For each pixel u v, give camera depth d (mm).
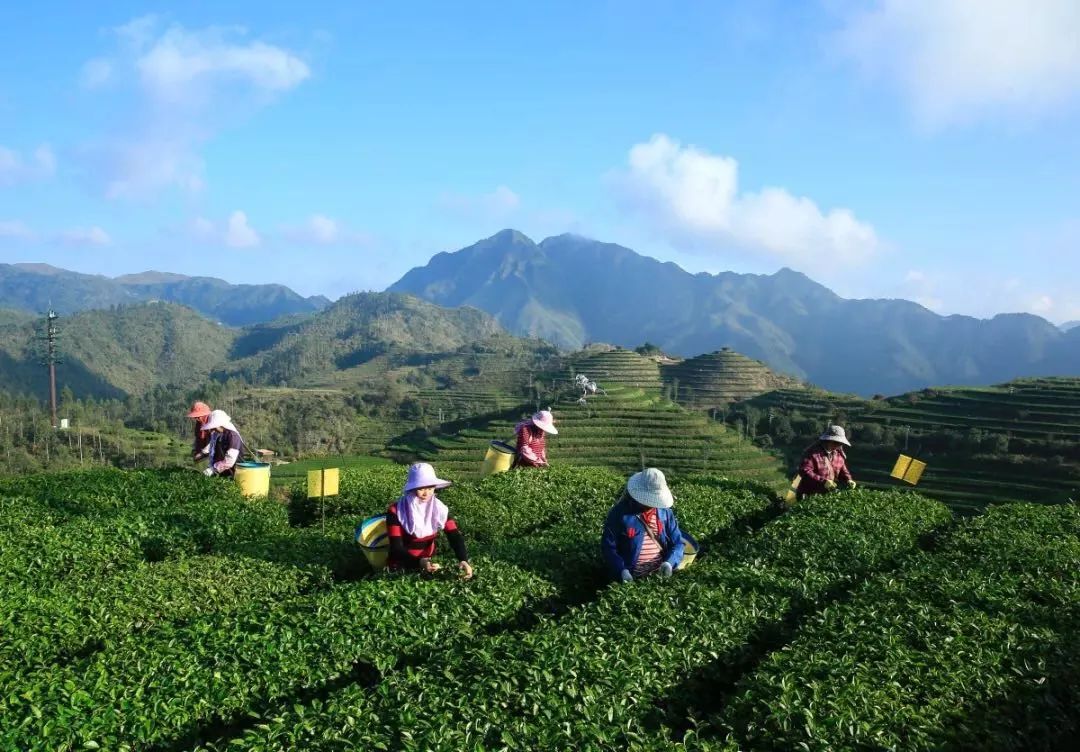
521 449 20672
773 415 135625
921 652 8141
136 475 18516
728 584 10609
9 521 13984
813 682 7336
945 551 12992
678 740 7004
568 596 11375
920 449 101312
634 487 11250
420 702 7004
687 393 189625
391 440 149125
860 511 15602
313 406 178000
